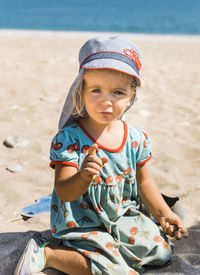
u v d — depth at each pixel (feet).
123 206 6.96
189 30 98.58
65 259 6.35
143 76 23.99
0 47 35.68
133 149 6.89
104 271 6.14
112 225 6.73
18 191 9.55
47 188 9.84
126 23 120.47
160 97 18.81
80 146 6.61
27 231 7.76
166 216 7.14
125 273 6.17
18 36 50.31
